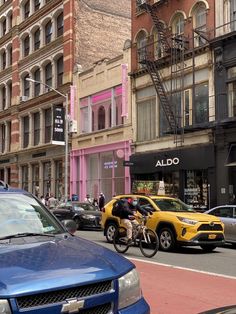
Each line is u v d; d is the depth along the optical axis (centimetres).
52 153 3919
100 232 2267
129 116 3034
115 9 4028
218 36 2361
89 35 3844
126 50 3114
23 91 4534
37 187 4116
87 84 3541
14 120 4591
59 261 407
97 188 3350
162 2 2767
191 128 2433
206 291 865
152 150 2806
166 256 1352
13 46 4703
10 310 346
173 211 1522
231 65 2309
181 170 2562
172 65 2647
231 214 1672
